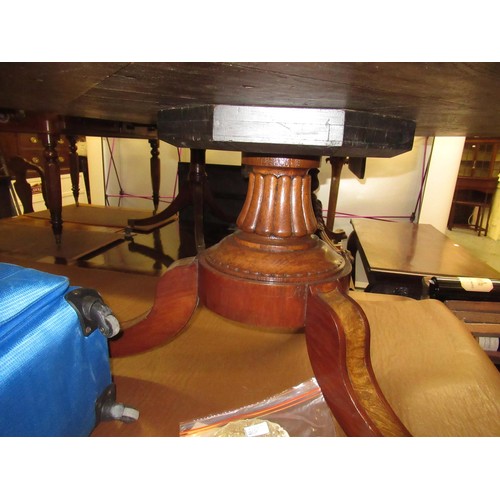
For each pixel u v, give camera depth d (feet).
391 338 2.56
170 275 1.98
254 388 2.16
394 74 0.80
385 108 1.24
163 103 1.38
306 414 1.81
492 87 0.90
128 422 1.81
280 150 1.34
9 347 1.17
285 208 1.71
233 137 1.28
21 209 7.84
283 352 2.56
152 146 7.52
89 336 1.57
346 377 1.49
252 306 1.62
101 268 4.57
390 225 6.48
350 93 1.01
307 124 1.24
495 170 10.64
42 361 1.28
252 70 0.80
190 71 0.83
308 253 1.71
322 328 1.55
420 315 2.86
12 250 5.05
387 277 4.25
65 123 4.54
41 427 1.28
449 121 1.68
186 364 2.39
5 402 1.13
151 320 2.10
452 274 4.14
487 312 3.41
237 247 1.77
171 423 1.86
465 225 12.08
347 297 1.59
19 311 1.21
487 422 1.78
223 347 2.61
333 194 6.14
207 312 3.10
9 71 0.93
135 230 6.59
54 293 1.39
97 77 0.97
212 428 1.73
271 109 1.24
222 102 1.24
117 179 9.57
